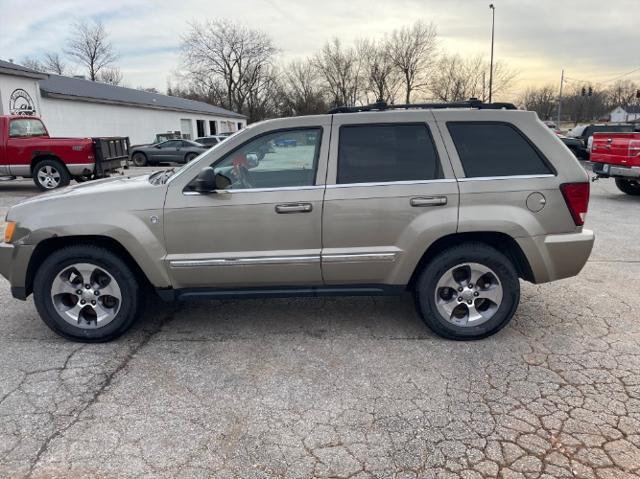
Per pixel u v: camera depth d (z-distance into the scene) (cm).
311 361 345
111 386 313
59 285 367
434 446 253
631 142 982
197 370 334
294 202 348
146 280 388
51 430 268
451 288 368
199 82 6238
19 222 358
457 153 354
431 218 348
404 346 366
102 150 1236
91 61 5984
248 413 283
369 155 355
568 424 268
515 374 323
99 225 349
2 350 364
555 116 7369
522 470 234
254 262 354
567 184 350
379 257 355
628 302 451
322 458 245
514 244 357
